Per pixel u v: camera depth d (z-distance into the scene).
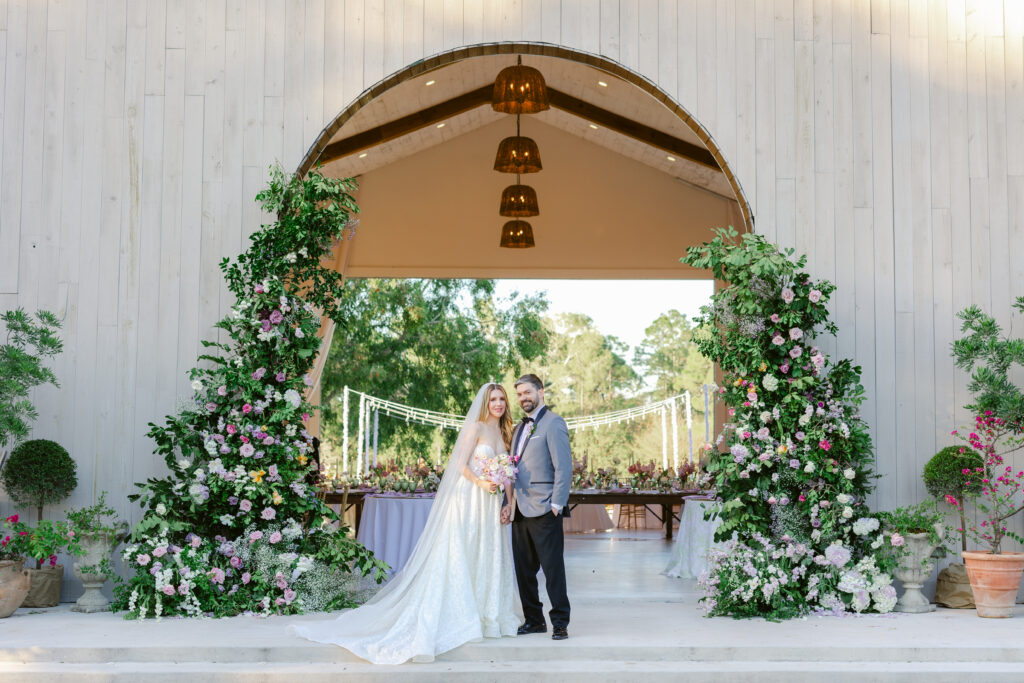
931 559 6.41
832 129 6.76
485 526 5.21
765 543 5.98
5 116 6.71
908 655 4.95
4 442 6.05
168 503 5.92
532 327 21.77
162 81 6.73
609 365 29.03
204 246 6.64
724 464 6.18
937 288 6.70
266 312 6.23
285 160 6.70
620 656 4.93
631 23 6.78
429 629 4.93
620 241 13.16
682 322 29.28
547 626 5.45
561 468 5.13
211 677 4.66
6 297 6.61
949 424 6.61
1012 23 6.84
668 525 11.80
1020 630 5.41
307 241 6.36
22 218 6.66
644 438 28.55
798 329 6.20
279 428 6.20
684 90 6.77
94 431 6.53
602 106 11.58
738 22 6.80
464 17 6.74
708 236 13.11
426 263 13.14
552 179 13.26
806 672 4.73
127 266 6.63
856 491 6.22
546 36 6.73
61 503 6.46
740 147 6.75
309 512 6.27
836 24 6.82
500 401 5.39
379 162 12.92
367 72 6.73
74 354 6.58
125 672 4.68
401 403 20.88
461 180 13.25
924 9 6.84
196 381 6.01
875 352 6.65
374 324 21.14
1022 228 6.73
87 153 6.70
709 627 5.46
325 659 4.88
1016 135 6.78
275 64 6.74
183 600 5.75
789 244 6.71
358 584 6.32
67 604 6.27
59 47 6.74
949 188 6.75
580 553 9.99
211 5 6.77
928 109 6.79
